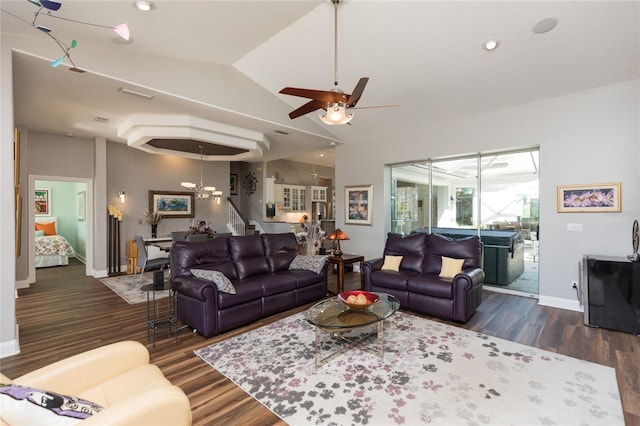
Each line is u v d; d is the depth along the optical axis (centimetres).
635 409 198
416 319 363
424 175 572
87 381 153
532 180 474
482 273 390
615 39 304
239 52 386
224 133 512
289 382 233
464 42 333
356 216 644
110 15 255
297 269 441
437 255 427
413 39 338
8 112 273
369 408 201
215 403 209
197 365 260
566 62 343
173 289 337
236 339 311
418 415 194
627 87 360
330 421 190
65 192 837
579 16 282
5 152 272
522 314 380
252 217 1000
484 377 237
